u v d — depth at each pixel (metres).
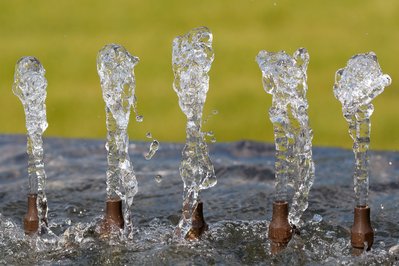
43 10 19.41
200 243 4.46
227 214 5.22
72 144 6.89
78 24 18.19
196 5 18.80
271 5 18.14
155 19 18.06
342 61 14.84
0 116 13.14
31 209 4.59
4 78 15.02
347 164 6.30
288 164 4.58
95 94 13.98
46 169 6.31
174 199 5.55
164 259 4.30
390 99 12.68
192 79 4.40
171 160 6.52
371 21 16.95
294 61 4.35
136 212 5.25
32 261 4.36
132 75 4.53
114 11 18.95
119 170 4.62
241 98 13.12
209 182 4.51
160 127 11.96
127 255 4.37
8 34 17.81
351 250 4.29
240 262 4.27
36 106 4.62
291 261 4.23
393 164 6.26
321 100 12.86
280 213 4.25
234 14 17.94
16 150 6.79
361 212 4.15
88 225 4.79
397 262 4.15
